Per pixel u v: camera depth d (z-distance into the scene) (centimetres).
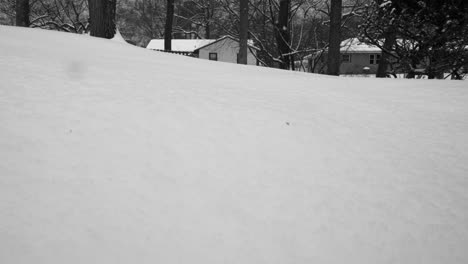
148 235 192
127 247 180
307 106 472
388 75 1702
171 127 323
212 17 2934
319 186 272
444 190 290
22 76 388
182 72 613
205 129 333
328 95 565
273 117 395
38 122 286
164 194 229
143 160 262
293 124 385
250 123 366
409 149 366
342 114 461
